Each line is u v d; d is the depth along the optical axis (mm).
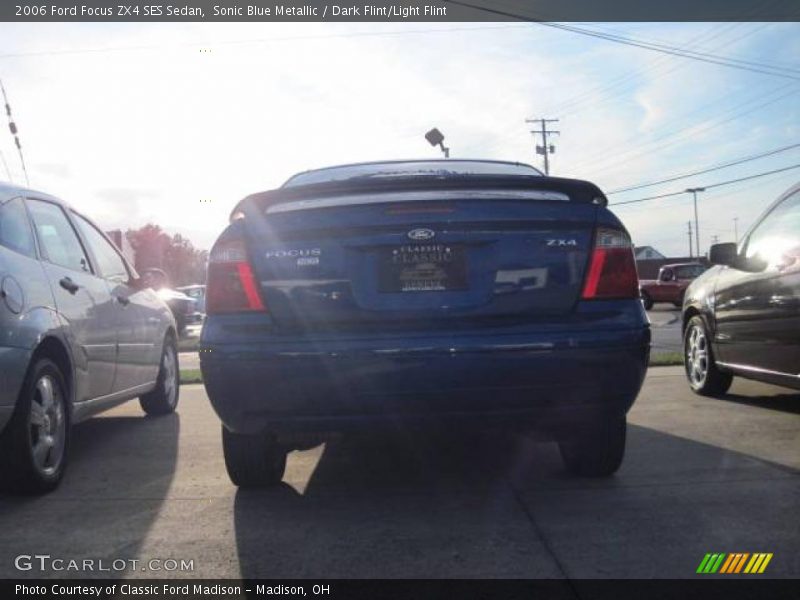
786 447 5004
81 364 4852
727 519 3701
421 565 3273
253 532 3701
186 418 6773
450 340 3580
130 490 4430
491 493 4242
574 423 3793
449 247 3689
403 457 5137
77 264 5250
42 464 4316
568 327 3656
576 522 3723
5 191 4582
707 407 6395
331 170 5055
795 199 5758
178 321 18906
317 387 3605
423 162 5156
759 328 5848
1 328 3912
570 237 3740
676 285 28344
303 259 3705
